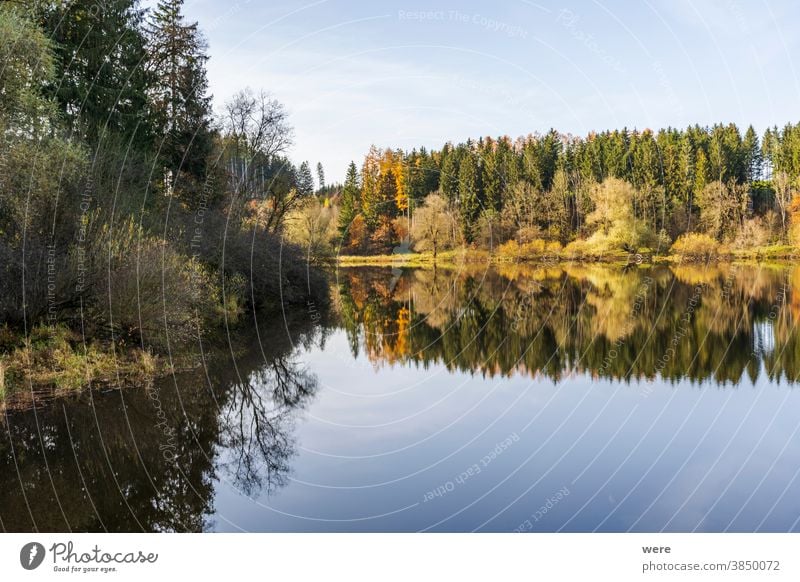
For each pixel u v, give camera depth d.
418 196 35.97
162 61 22.78
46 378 10.73
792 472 7.68
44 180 12.40
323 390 12.28
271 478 7.70
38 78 13.90
